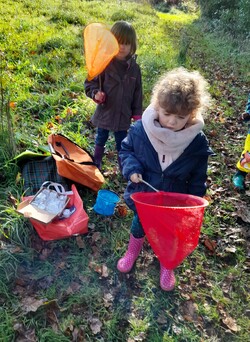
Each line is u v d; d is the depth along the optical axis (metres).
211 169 4.24
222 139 5.06
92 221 3.09
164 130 2.09
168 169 2.28
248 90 7.48
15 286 2.47
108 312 2.45
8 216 2.85
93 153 3.91
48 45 6.35
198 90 2.09
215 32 13.05
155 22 11.90
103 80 3.23
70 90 5.02
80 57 6.15
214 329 2.51
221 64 9.27
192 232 2.04
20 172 3.26
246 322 2.60
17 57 5.50
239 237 3.30
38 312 2.34
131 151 2.38
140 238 2.66
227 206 3.66
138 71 3.28
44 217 2.70
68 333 2.28
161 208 1.93
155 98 2.20
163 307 2.55
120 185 3.61
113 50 2.86
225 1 15.02
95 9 10.42
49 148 3.27
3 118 3.67
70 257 2.73
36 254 2.70
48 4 9.20
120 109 3.29
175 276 2.80
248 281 2.90
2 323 2.23
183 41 9.88
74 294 2.50
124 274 2.71
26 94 4.50
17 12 7.89
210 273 2.90
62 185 3.16
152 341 2.34
